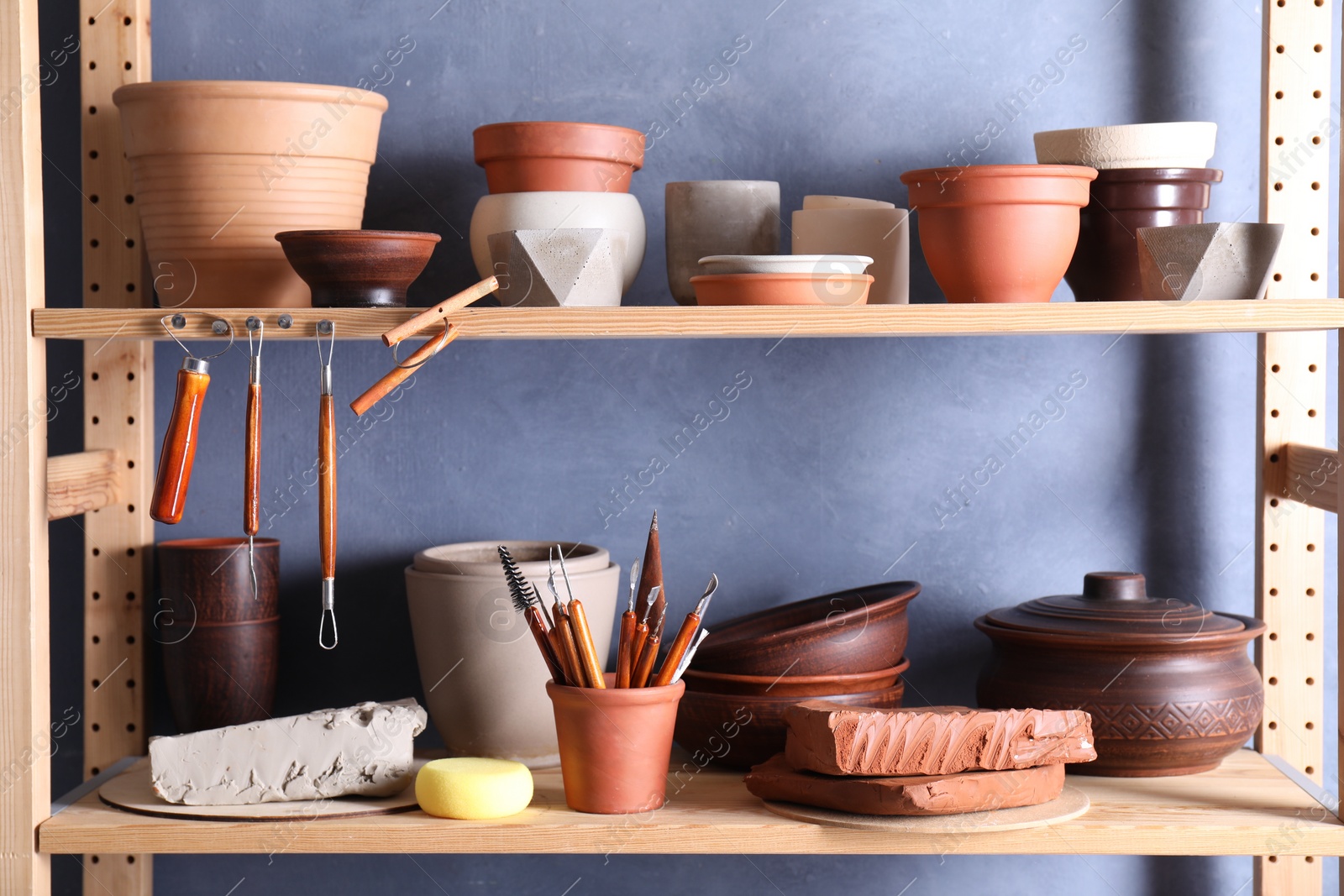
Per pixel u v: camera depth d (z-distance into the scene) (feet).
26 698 3.15
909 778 3.10
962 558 4.08
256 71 4.01
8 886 3.14
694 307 3.15
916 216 4.01
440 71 4.02
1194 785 3.44
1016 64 4.01
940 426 4.07
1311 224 3.84
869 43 4.01
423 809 3.22
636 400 4.07
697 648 3.48
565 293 3.23
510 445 4.08
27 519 3.15
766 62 4.03
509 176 3.49
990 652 4.08
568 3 4.02
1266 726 3.88
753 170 4.03
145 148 3.35
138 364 3.93
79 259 4.00
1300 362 3.87
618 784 3.17
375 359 4.05
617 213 3.49
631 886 4.11
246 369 4.04
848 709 3.19
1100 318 3.12
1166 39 3.99
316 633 4.07
